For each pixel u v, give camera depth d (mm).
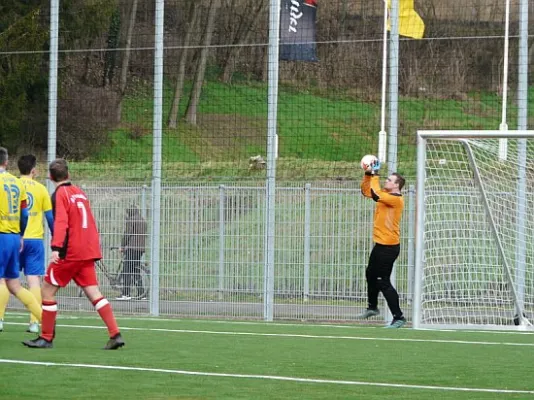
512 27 79562
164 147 66125
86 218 28297
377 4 83250
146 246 46469
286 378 23281
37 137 64188
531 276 41312
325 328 38812
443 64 77438
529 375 24391
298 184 51969
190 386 21734
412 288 43156
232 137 67375
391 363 26594
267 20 84625
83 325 37875
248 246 45281
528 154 42156
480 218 42750
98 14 65000
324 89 80875
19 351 27844
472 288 42125
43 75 64625
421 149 39844
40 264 34469
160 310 46094
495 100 73625
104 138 59656
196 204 46000
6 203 32031
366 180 39500
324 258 44688
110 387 21391
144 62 73500
